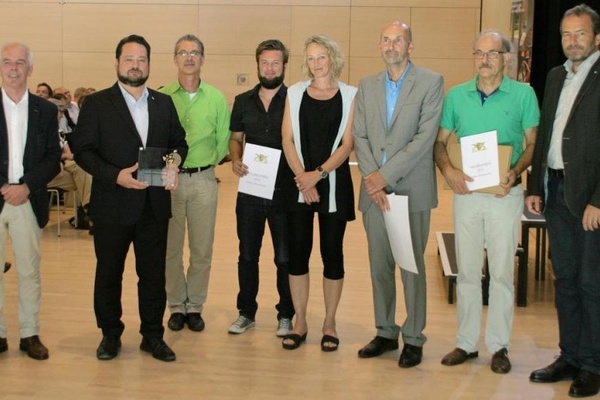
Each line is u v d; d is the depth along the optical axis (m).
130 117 3.87
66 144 7.55
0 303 3.98
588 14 3.41
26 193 3.78
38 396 3.43
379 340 4.05
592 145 3.40
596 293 3.50
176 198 4.41
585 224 3.41
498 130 3.73
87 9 13.95
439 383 3.66
